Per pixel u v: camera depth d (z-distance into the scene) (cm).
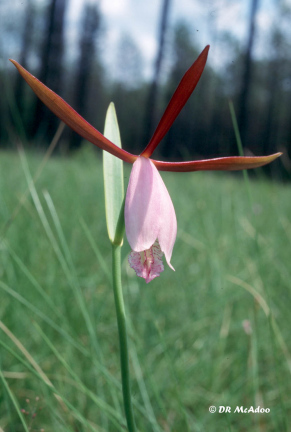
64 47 375
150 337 44
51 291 44
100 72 591
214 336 47
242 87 406
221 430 37
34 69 369
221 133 422
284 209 89
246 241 66
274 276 56
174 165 21
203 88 432
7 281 43
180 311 50
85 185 92
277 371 32
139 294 47
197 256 63
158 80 396
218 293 53
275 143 468
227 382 43
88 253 58
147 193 20
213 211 80
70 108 19
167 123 21
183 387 38
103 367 33
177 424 36
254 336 38
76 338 38
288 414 39
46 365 39
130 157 21
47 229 36
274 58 461
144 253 22
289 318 49
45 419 35
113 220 20
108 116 23
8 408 30
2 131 200
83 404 36
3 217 53
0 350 38
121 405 35
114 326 44
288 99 468
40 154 123
